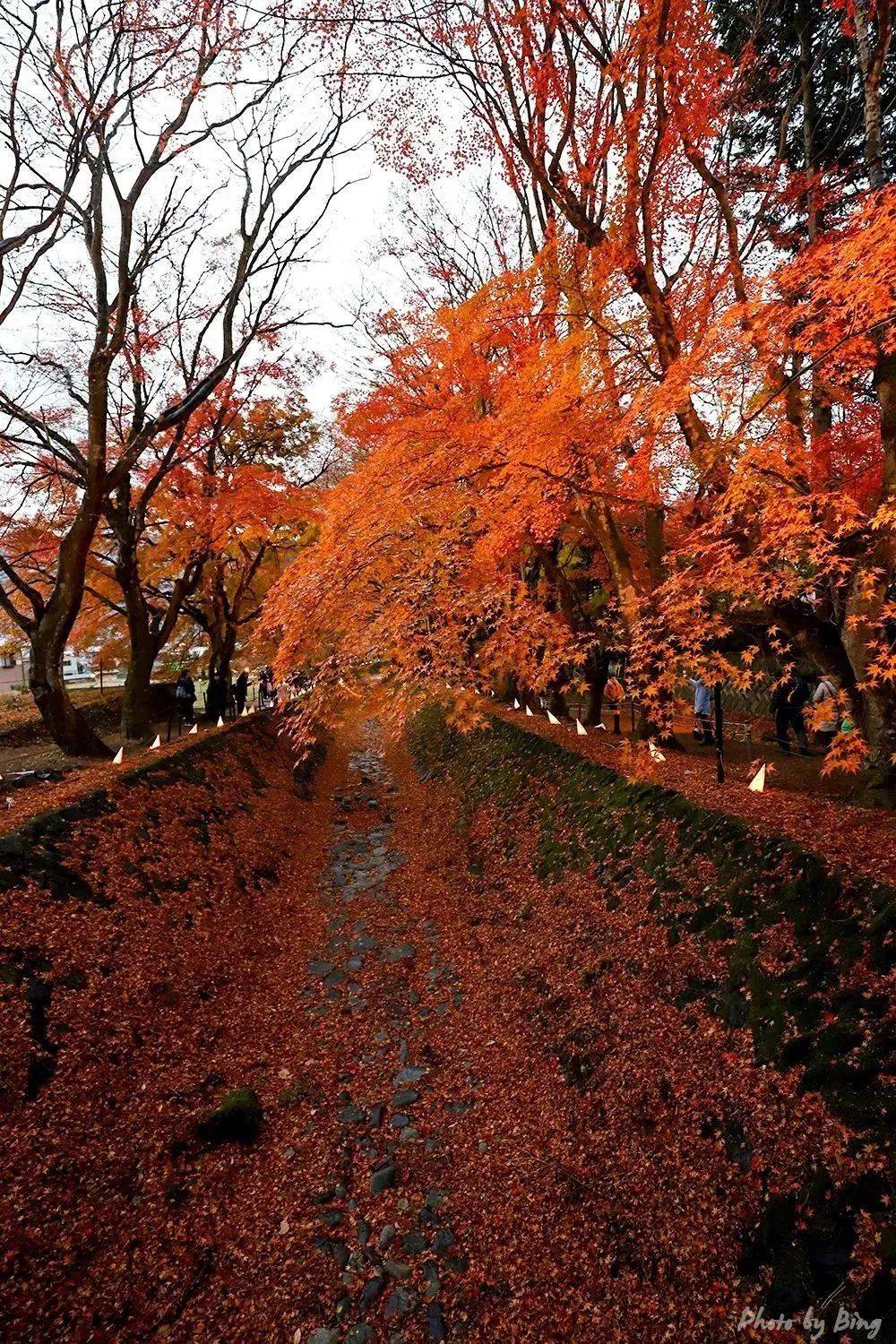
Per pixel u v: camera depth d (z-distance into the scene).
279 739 17.11
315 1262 4.05
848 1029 3.76
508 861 9.15
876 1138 3.25
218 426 15.95
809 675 11.09
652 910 5.97
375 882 10.41
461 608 7.43
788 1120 3.67
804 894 4.75
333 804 15.23
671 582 6.21
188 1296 3.77
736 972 4.71
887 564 5.62
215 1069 5.67
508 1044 5.97
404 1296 3.83
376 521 6.50
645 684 9.20
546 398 6.36
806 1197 3.30
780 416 6.73
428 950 8.09
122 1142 4.55
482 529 7.56
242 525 15.14
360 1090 5.64
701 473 6.40
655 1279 3.56
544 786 10.03
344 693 7.37
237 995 6.83
